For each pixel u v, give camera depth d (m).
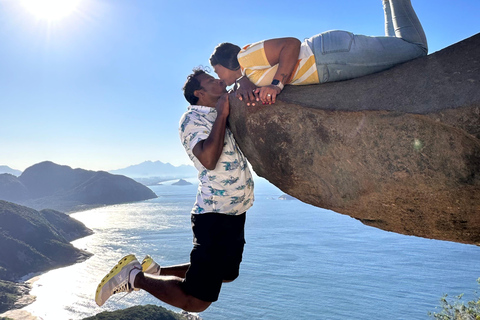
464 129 2.16
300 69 2.72
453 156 2.25
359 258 135.38
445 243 167.75
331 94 2.64
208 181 2.89
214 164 2.78
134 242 168.50
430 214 2.52
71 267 123.75
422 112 2.25
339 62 2.64
